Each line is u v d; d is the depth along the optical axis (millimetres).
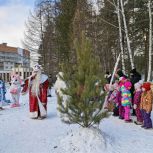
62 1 37781
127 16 23062
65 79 7922
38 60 44031
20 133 9195
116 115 12062
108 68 29516
